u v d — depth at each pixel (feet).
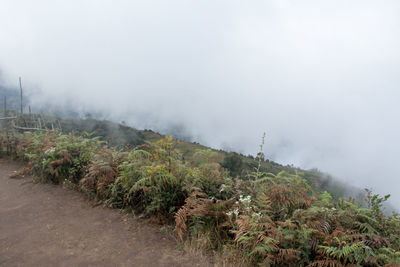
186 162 18.98
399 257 10.59
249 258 11.57
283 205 13.16
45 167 23.03
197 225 13.65
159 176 16.03
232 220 13.64
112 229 14.73
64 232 14.16
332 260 10.43
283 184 14.49
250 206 13.85
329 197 14.17
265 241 10.75
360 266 10.18
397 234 12.54
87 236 13.82
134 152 20.01
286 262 11.08
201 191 16.30
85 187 19.70
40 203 18.48
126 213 16.72
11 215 16.38
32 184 22.54
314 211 12.23
